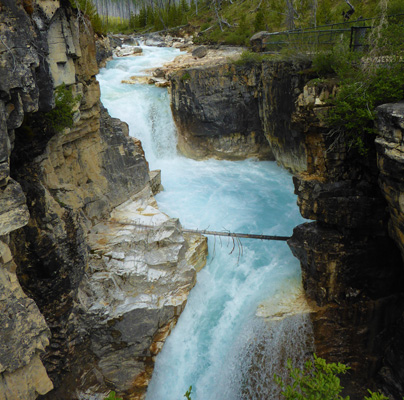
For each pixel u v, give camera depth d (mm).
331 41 22281
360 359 15703
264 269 18797
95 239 17250
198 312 17812
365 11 27531
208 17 46500
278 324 16188
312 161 16297
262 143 30094
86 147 18359
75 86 15008
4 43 9180
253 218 22422
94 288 15383
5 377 9711
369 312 15711
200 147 30828
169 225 18203
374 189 14516
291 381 15641
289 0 28953
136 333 15367
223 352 16672
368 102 13242
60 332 14086
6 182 9688
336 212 15031
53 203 14227
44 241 13219
